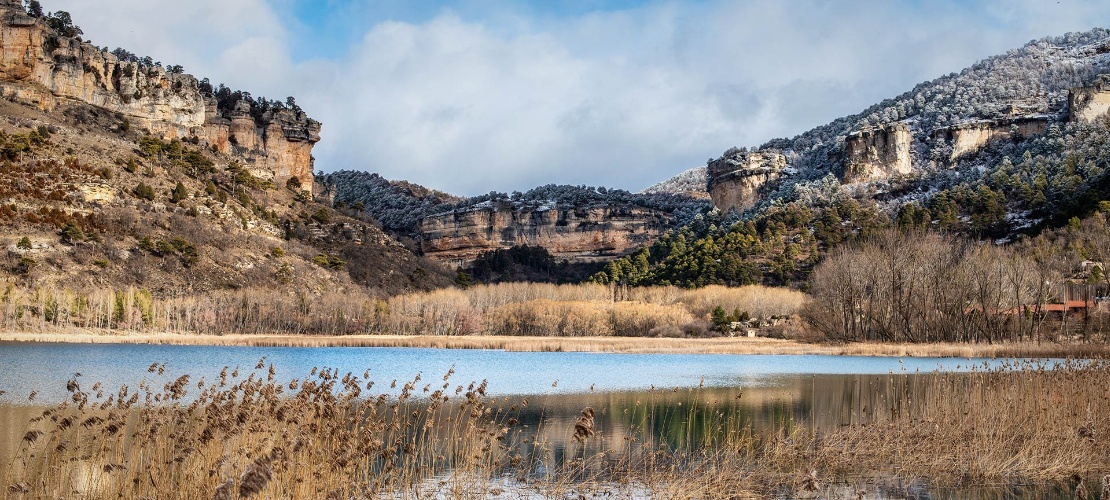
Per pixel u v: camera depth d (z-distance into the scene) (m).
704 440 34.88
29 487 21.78
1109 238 131.00
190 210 180.25
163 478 21.50
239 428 22.14
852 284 114.38
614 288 197.88
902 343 106.38
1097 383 36.75
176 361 74.69
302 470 21.11
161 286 143.00
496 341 119.25
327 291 173.75
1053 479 27.66
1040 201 194.50
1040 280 108.88
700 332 141.75
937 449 29.30
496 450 31.50
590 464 29.77
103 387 48.84
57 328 110.62
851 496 25.59
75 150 182.50
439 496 24.41
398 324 149.50
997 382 36.94
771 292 160.38
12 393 45.41
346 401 23.92
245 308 140.75
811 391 53.62
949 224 193.88
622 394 52.25
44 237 140.12
